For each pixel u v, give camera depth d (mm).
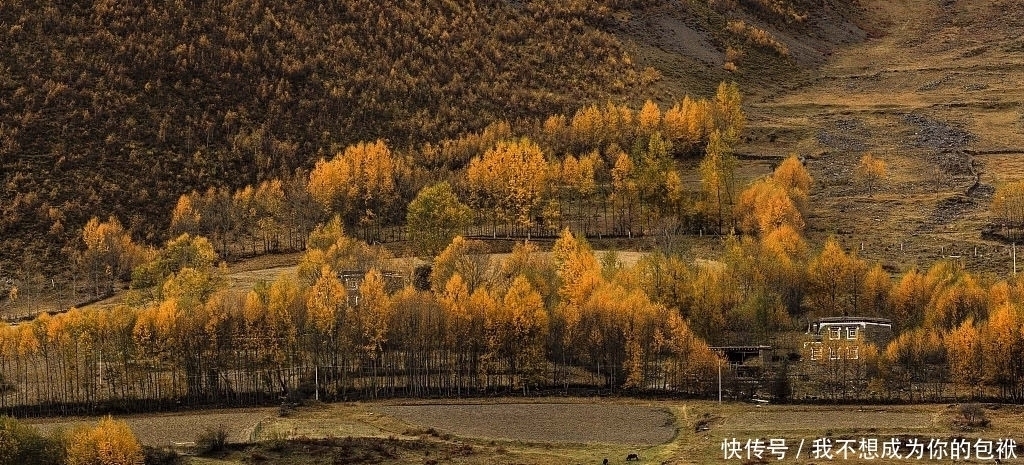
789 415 184875
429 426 182125
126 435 158750
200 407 197625
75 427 166250
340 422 185000
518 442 172500
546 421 184625
